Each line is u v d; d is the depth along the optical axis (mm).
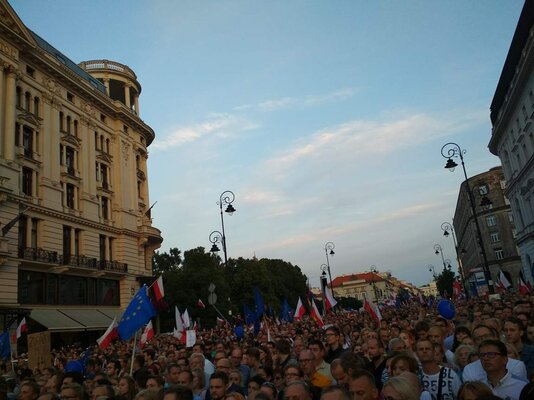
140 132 52906
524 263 57562
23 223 34156
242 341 17234
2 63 33250
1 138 32375
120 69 54250
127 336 11469
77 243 40406
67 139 40281
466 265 129125
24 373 12797
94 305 40469
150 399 5680
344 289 180250
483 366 5254
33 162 35875
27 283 33562
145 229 48969
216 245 33500
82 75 47969
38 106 37688
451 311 10688
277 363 8945
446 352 7527
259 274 74688
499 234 89250
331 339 8125
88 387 8703
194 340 16562
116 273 43375
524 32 41219
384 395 3895
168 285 56281
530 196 49312
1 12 33469
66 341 37312
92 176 43375
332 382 6484
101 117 47031
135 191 50156
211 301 28453
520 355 7145
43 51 38062
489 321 8797
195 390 7488
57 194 37938
